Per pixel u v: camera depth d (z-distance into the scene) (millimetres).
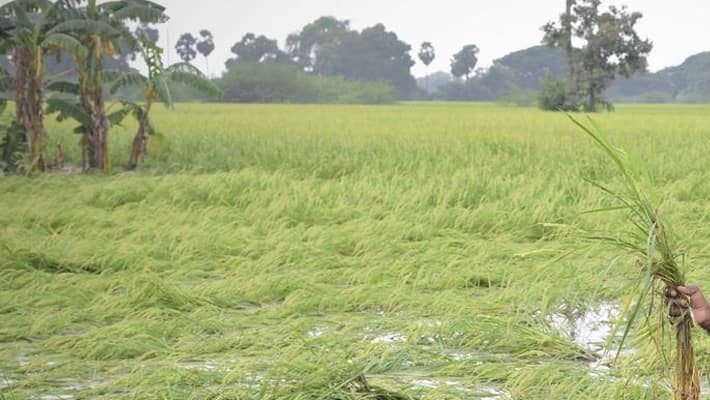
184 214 13953
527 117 53094
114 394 6383
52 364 7109
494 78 199625
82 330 8289
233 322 8266
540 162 20594
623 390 6055
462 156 22062
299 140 27641
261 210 14141
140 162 23281
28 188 18047
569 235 11695
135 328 7828
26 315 8641
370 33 186000
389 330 8062
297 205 14219
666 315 4754
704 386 6457
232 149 25156
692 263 9984
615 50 86125
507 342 7496
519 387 6273
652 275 4703
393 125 38969
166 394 6234
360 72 185625
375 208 14281
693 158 21859
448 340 7664
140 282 9500
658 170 18906
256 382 6434
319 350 7070
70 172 22359
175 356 7281
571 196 15312
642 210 4684
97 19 21188
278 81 140375
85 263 10805
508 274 9938
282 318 8570
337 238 11891
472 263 10500
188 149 25734
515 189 15930
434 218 13273
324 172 20438
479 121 44500
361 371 6699
